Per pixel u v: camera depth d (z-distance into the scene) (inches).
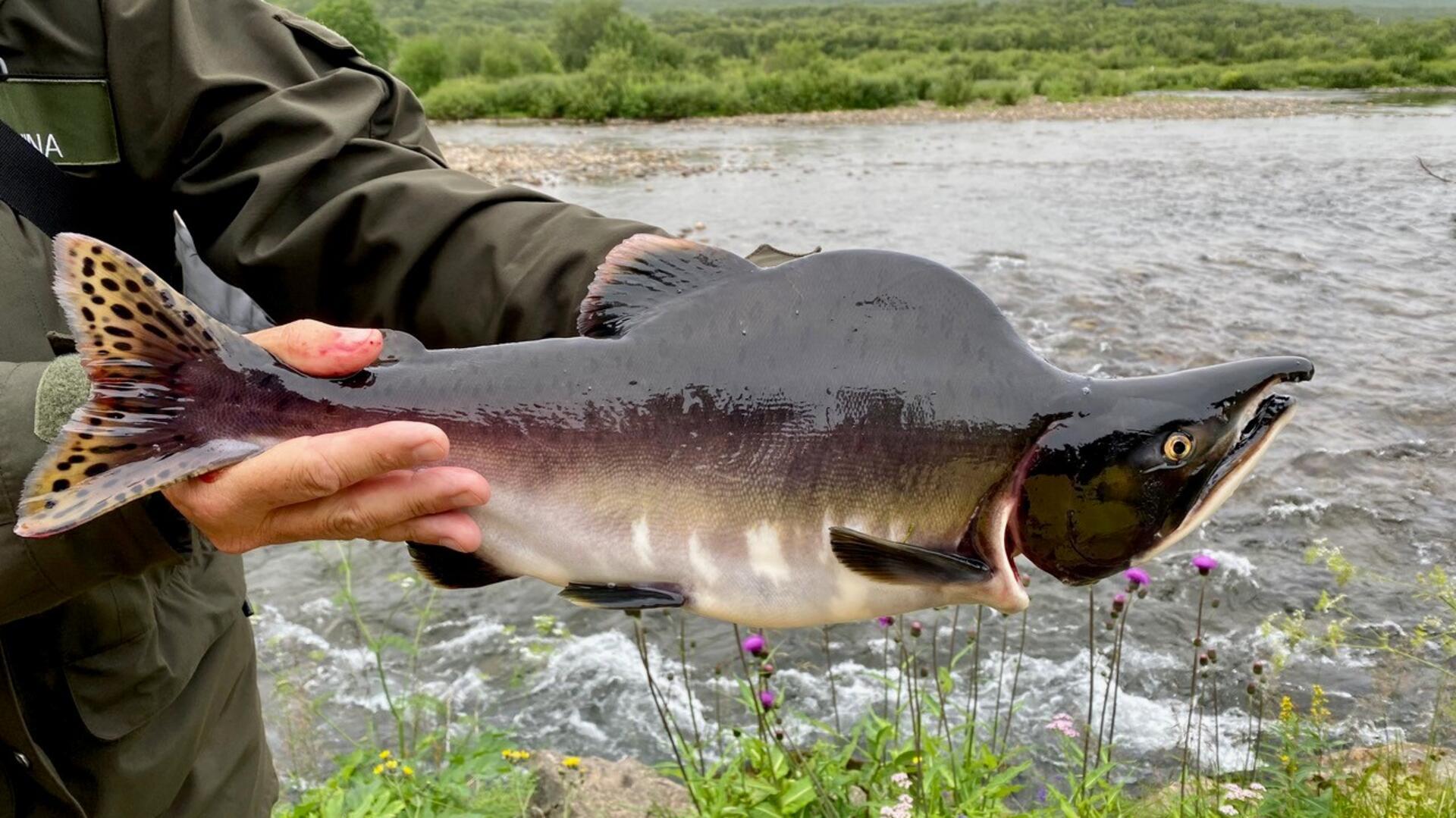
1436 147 383.2
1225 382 25.7
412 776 56.5
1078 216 259.9
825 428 25.0
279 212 28.1
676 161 384.2
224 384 23.7
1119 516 25.6
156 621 29.1
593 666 83.6
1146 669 79.6
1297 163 346.3
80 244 22.6
